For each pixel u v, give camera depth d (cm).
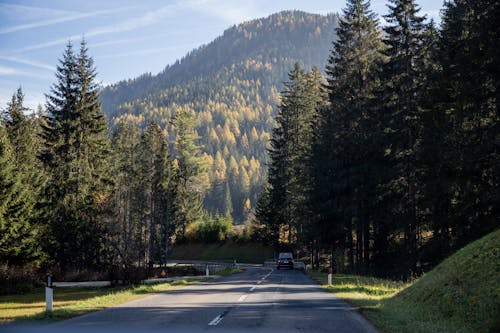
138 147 7331
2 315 1434
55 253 4466
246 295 1903
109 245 4906
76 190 4612
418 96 3425
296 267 5797
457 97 2816
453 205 2998
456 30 3092
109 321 1172
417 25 3466
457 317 1161
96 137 4800
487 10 2667
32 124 5906
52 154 4575
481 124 2834
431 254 3120
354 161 4028
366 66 4094
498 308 1063
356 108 3997
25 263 3494
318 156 4669
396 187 3597
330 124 4444
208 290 2183
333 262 4450
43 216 4469
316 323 1151
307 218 5269
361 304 1553
